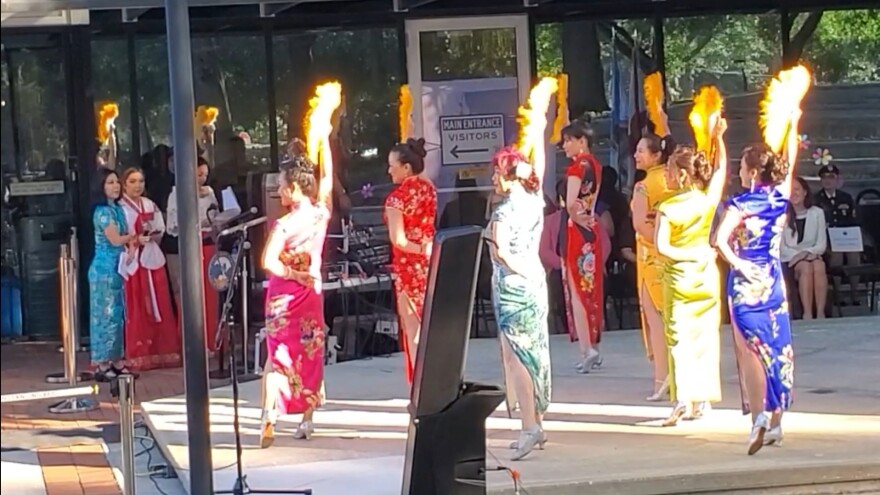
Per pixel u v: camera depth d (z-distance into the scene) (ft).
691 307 27.48
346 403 32.65
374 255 42.11
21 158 45.19
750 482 23.38
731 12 44.24
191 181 20.06
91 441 30.91
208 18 43.57
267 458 26.71
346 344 40.73
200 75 43.78
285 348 27.81
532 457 25.32
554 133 36.88
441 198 44.29
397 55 44.09
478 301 43.16
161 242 41.55
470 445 19.17
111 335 39.40
